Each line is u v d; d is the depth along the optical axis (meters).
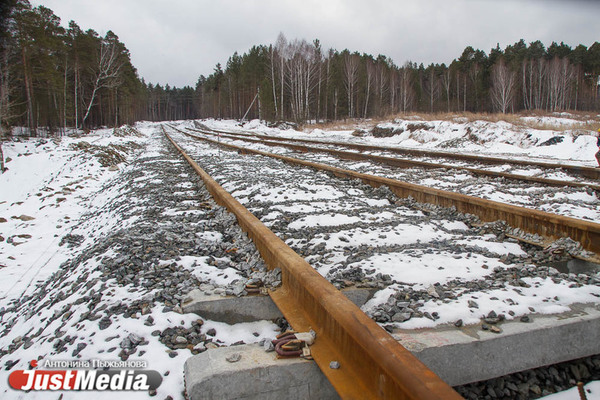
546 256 4.42
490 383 2.58
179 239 5.04
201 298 3.24
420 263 4.06
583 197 7.62
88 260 4.98
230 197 6.54
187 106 180.75
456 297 3.24
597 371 2.74
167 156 17.95
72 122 59.53
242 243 4.76
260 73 85.31
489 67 84.00
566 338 2.71
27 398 2.50
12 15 31.67
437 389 1.62
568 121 35.16
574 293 3.23
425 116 35.69
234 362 2.28
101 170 17.12
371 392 2.04
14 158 20.09
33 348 3.08
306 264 3.20
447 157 15.03
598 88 81.81
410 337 2.58
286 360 2.32
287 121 56.91
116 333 2.88
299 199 7.47
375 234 5.19
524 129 22.16
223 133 42.31
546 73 75.44
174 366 2.52
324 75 70.50
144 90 122.44
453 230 5.57
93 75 58.09
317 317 2.71
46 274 5.81
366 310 3.23
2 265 6.58
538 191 8.19
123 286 3.68
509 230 5.33
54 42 42.00
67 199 12.34
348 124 52.03
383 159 13.64
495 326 2.72
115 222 7.25
